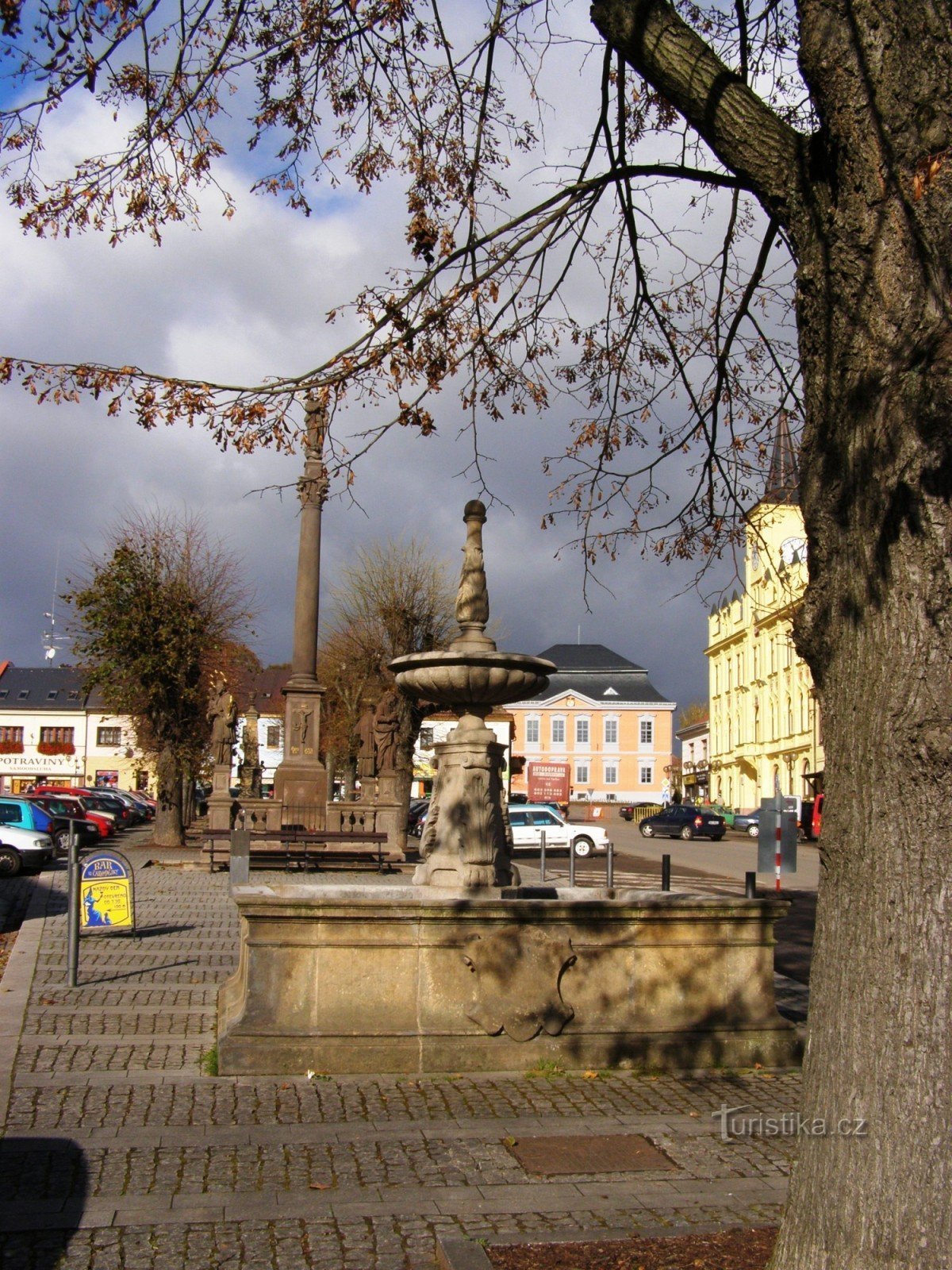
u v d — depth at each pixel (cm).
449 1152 606
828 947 361
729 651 7738
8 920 1702
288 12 608
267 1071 751
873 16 354
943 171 343
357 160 658
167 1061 783
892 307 348
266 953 767
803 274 385
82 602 3234
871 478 351
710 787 8212
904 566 343
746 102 413
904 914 338
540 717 9931
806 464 389
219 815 2608
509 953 790
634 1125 662
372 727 3102
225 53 567
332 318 593
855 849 352
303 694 2792
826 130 370
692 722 12075
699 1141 632
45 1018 923
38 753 8319
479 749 930
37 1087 714
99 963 1205
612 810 8300
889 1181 332
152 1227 497
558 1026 789
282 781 2738
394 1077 755
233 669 3850
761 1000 832
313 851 2498
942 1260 324
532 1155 603
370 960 773
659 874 2811
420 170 649
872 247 355
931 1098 331
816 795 4741
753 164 411
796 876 2827
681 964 821
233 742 3183
